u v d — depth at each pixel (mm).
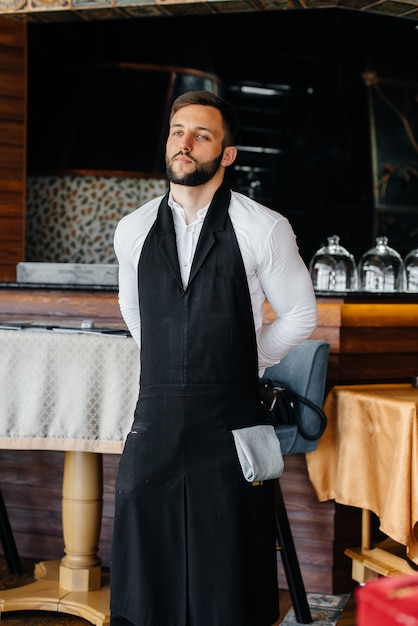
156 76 6910
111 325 3600
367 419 2943
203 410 2086
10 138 5645
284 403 2912
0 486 3584
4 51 5582
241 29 7645
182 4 4961
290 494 3268
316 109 7797
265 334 2273
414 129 7734
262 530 2141
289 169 7777
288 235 2141
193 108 2133
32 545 3557
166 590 2119
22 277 4051
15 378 2697
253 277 2148
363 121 7672
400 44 7707
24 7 5324
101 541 3461
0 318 3734
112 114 6828
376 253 4293
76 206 6828
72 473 2979
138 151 6781
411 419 2713
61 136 6844
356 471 2965
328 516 3213
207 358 2088
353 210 7703
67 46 6992
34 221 6910
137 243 2215
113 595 2170
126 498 2135
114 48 6926
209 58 7230
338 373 3277
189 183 2111
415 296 3453
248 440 2088
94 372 2662
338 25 7629
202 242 2104
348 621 2932
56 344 2676
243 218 2111
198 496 2088
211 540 2090
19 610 2943
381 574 2992
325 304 3309
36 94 6973
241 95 7719
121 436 2664
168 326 2109
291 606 3070
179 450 2090
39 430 2691
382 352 3373
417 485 2686
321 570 3234
